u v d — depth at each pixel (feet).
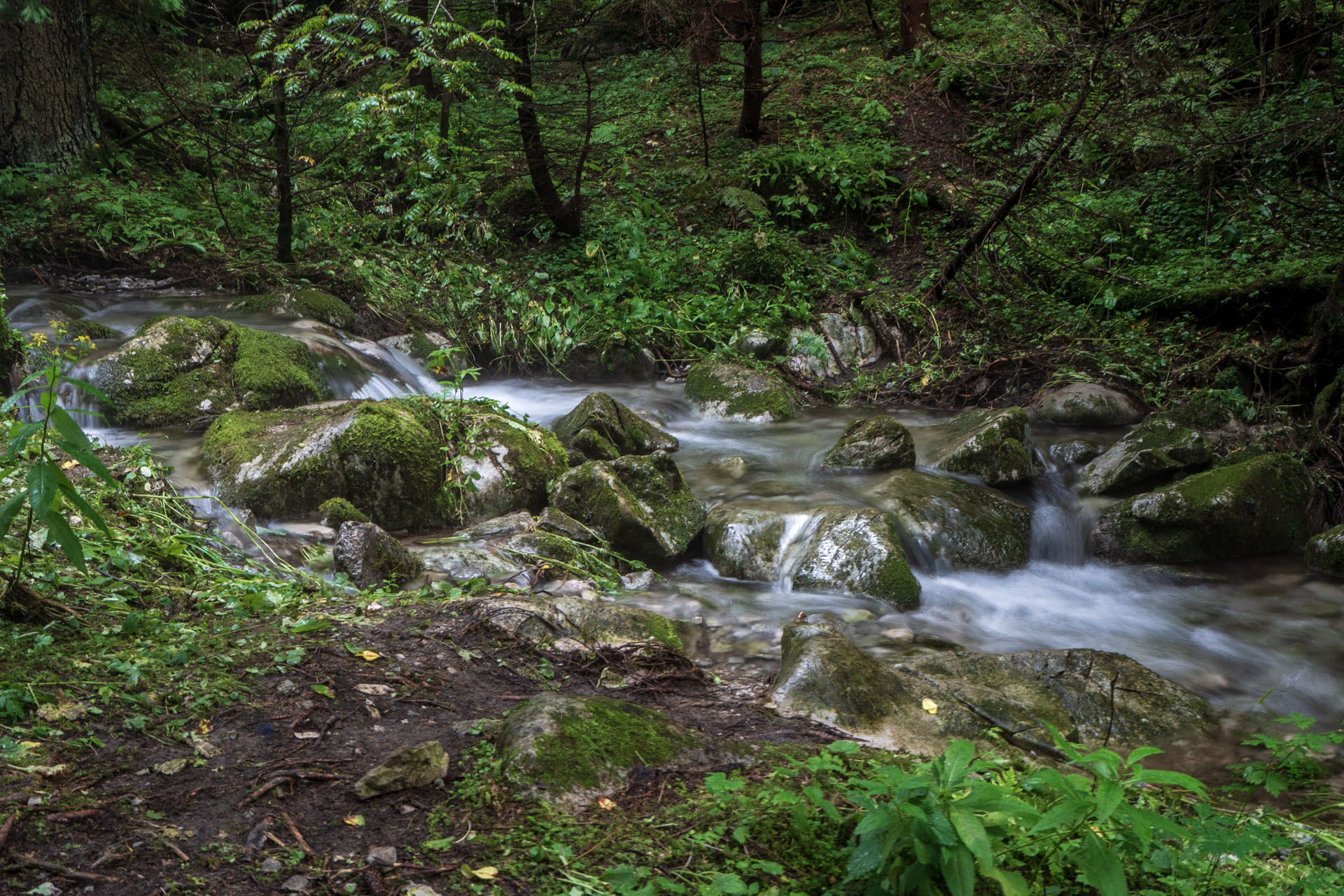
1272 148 35.47
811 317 36.60
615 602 18.84
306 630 13.94
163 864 8.46
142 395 24.86
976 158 44.21
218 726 11.08
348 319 33.81
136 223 37.17
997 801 8.13
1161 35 29.66
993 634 18.49
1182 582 21.38
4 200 36.45
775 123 50.06
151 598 14.80
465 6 42.91
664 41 50.01
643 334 35.35
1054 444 27.17
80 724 10.64
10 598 12.81
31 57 37.70
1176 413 27.61
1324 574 21.59
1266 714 15.35
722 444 27.89
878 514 20.72
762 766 11.19
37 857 8.36
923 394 33.27
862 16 57.93
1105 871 8.00
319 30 33.42
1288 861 10.34
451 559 19.02
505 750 10.51
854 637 17.81
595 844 9.23
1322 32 32.94
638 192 44.70
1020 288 36.99
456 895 8.38
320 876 8.50
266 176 37.70
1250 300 32.40
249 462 21.16
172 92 45.60
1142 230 38.42
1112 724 14.21
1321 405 26.30
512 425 23.82
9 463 12.21
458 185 42.37
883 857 7.88
